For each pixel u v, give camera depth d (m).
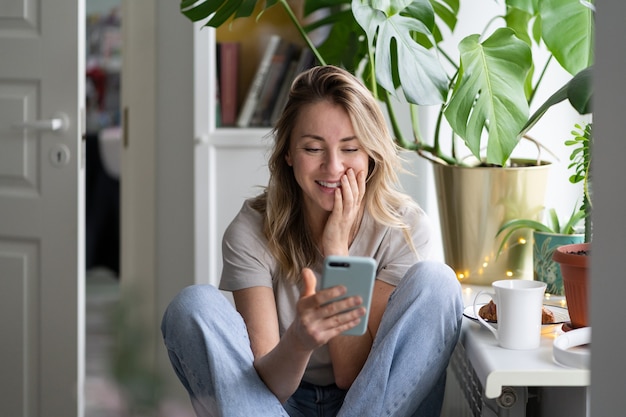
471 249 2.39
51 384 2.76
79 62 2.70
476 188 2.36
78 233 2.72
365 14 2.17
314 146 1.97
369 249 2.06
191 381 1.85
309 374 2.06
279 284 2.08
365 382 1.78
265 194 2.16
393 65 2.30
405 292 1.84
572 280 1.79
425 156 2.52
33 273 2.77
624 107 0.97
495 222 2.36
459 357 2.42
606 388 1.02
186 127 3.23
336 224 2.00
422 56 2.21
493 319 1.89
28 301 2.78
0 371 2.80
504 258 2.38
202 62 3.01
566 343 1.68
